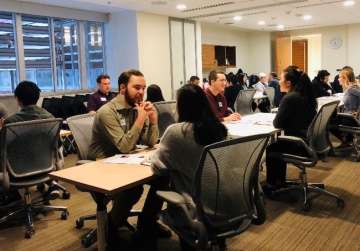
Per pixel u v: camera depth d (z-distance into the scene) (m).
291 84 3.32
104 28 8.46
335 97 6.48
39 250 2.69
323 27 12.17
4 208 3.45
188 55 9.44
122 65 8.29
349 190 3.70
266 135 1.81
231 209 1.83
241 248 2.57
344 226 2.88
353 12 8.91
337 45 11.98
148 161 2.30
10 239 2.89
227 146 1.68
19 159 2.89
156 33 8.40
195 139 1.81
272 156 3.30
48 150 3.06
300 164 3.12
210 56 10.95
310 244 2.61
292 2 7.39
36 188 4.05
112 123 2.54
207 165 1.68
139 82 2.59
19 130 2.81
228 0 6.93
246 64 13.33
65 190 3.76
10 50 6.88
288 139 3.09
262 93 7.54
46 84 7.54
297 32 12.78
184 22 9.23
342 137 5.10
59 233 2.96
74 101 6.52
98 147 2.66
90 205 3.55
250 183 1.91
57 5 7.23
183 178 1.87
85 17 7.88
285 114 3.23
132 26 7.99
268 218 3.07
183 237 1.84
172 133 1.86
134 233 2.82
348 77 5.20
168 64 8.77
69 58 7.93
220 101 4.14
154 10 7.86
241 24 10.84
